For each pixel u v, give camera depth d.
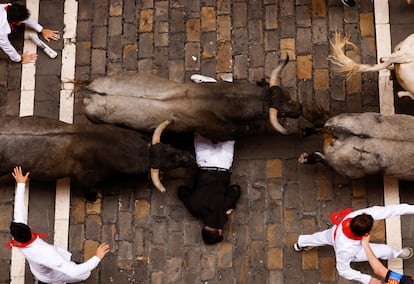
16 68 9.02
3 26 8.34
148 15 9.18
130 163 7.72
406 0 8.89
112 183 8.59
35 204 8.58
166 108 7.60
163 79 7.81
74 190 8.60
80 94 8.90
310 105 8.69
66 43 9.12
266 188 8.48
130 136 7.75
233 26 9.05
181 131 7.98
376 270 6.93
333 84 8.73
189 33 9.07
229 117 7.68
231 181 8.52
